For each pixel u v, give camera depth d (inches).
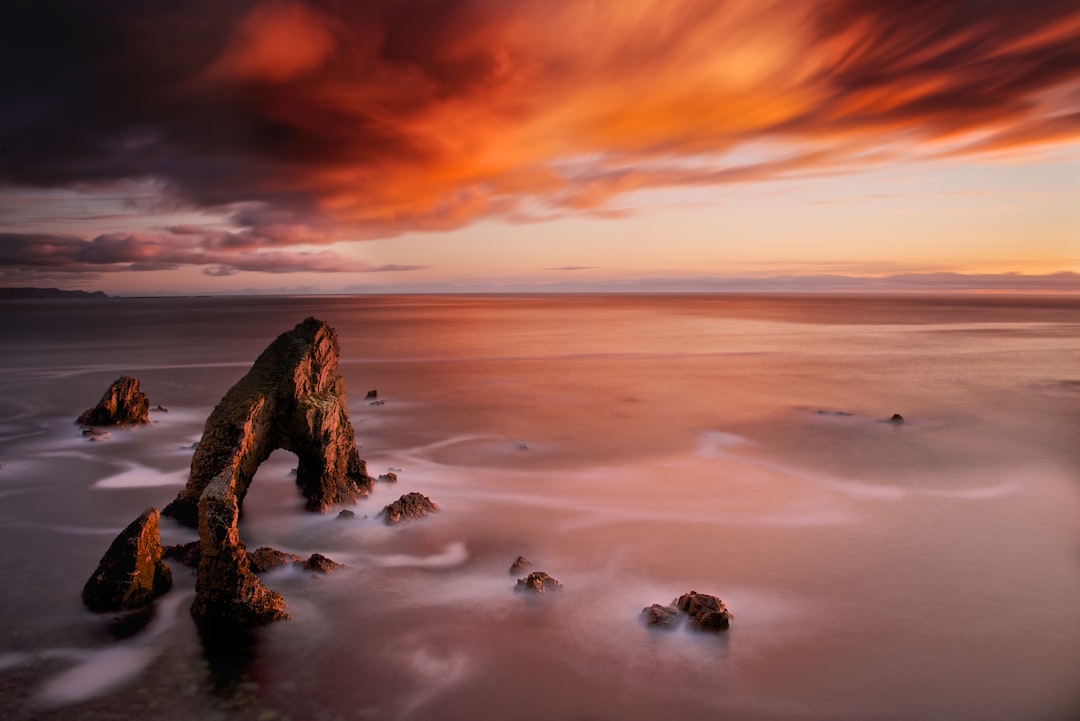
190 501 935.7
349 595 768.9
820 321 6717.5
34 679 614.2
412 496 1023.6
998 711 576.1
